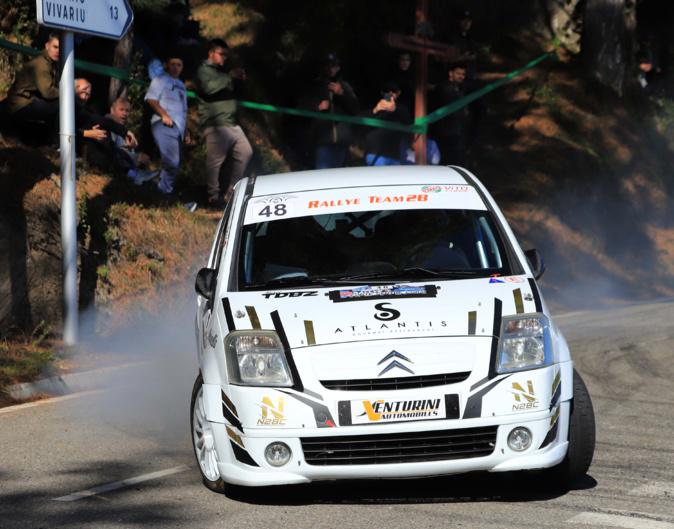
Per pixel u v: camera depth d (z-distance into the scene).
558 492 17.09
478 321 16.50
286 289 18.08
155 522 15.94
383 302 17.06
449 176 21.31
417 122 47.88
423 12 48.12
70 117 29.88
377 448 15.76
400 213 19.81
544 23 77.38
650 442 20.84
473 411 15.76
